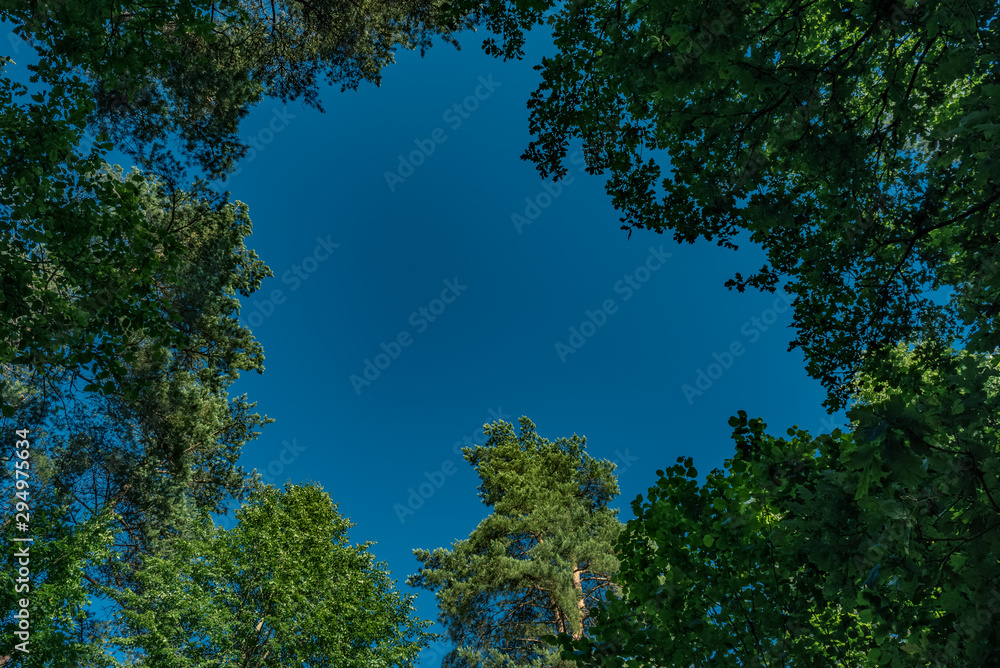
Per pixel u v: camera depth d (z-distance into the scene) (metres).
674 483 4.52
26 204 5.37
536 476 19.94
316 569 13.18
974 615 2.36
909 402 2.50
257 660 10.59
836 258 5.38
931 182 4.02
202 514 15.40
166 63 5.94
